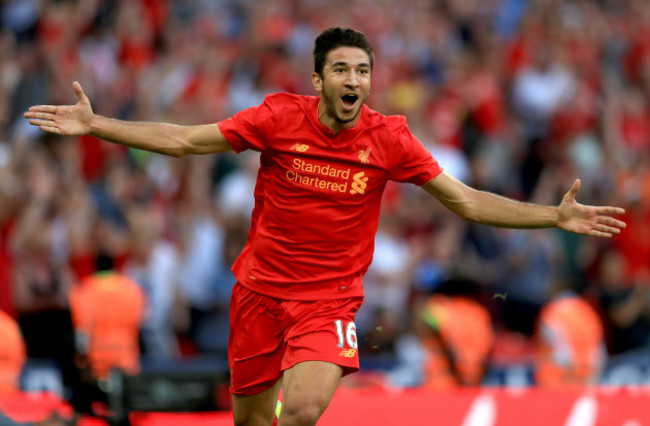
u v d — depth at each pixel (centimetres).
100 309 2703
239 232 3441
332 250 1720
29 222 3041
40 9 4569
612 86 5828
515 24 5909
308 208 1700
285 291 1738
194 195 3681
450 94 5016
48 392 2597
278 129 1683
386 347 3247
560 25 5966
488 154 4650
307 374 1647
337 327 1702
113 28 4659
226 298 3375
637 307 3547
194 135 1683
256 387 1828
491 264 3816
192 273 3406
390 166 1706
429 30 5544
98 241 3177
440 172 1730
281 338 1777
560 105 5291
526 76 5328
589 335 2989
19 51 4334
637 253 4078
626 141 5544
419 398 2381
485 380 2956
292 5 5284
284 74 4684
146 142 1666
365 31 5284
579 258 3816
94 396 2112
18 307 2850
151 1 4859
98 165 3741
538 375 3006
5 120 3988
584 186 4600
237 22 5106
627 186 4516
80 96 1642
